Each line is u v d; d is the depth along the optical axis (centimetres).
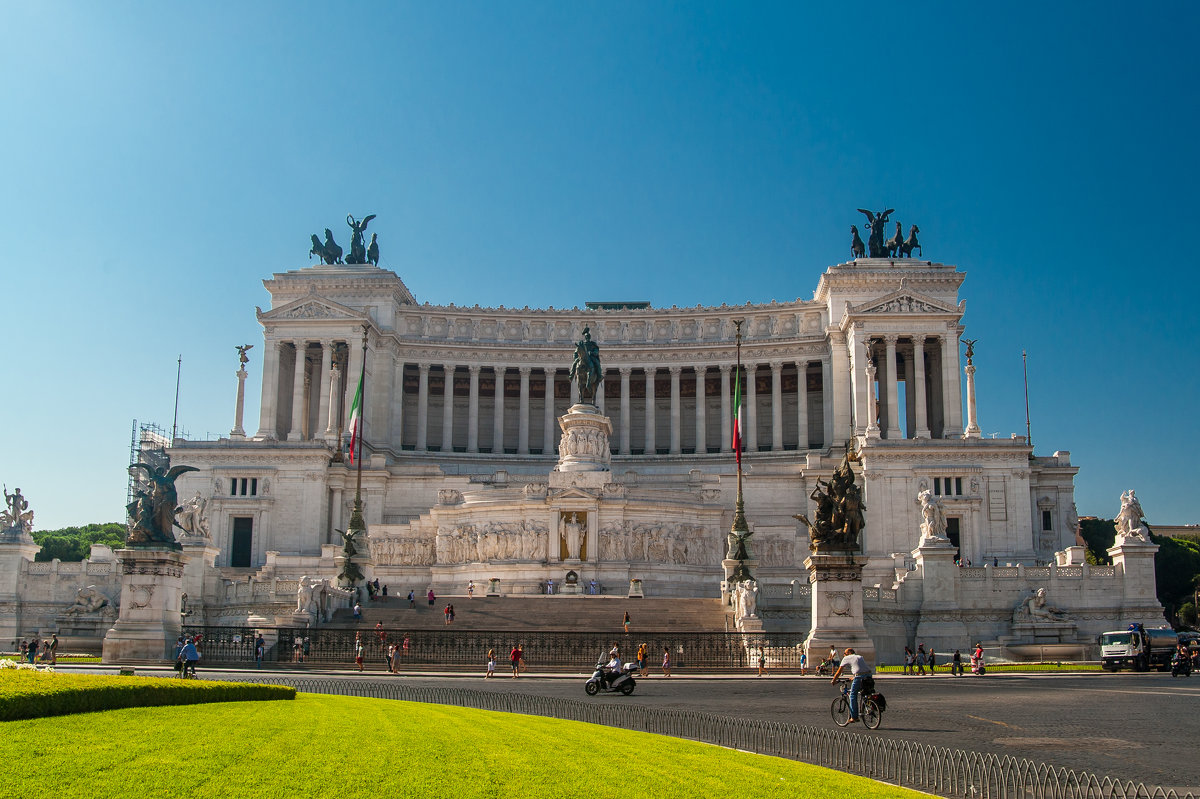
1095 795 2475
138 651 6544
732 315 15888
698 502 12088
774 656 6894
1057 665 7600
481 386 16962
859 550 6438
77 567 9512
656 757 2791
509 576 10988
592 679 5034
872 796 2341
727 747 3091
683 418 16838
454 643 7106
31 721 3062
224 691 3959
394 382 15600
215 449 13025
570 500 11119
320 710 3753
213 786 2298
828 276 15188
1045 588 8956
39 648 8338
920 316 14375
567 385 17125
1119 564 9025
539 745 2958
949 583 8919
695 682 5909
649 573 11081
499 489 12250
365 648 7144
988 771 2773
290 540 12875
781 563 11750
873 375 13175
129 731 2986
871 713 3666
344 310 14725
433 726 3350
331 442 13438
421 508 13338
